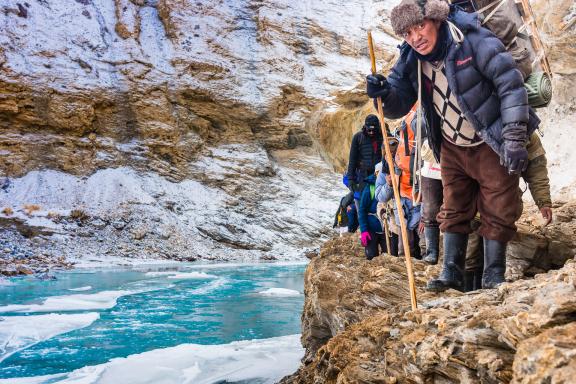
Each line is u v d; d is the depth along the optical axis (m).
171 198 19.17
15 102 18.08
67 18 20.88
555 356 1.18
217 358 4.45
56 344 5.05
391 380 1.92
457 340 1.65
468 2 2.66
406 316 2.20
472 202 2.87
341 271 3.93
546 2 7.18
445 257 2.94
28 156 18.16
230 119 22.00
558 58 7.19
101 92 19.61
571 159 6.89
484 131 2.50
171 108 20.88
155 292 8.76
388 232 4.77
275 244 19.12
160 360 4.38
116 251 15.61
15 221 15.40
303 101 23.11
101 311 6.95
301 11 25.17
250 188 20.86
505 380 1.43
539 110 7.84
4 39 18.77
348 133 23.25
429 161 3.81
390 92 2.76
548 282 1.74
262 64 23.12
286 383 3.37
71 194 17.69
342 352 2.40
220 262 15.92
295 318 6.57
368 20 25.83
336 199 21.64
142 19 22.73
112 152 19.45
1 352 4.71
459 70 2.45
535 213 4.80
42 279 10.24
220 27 23.42
